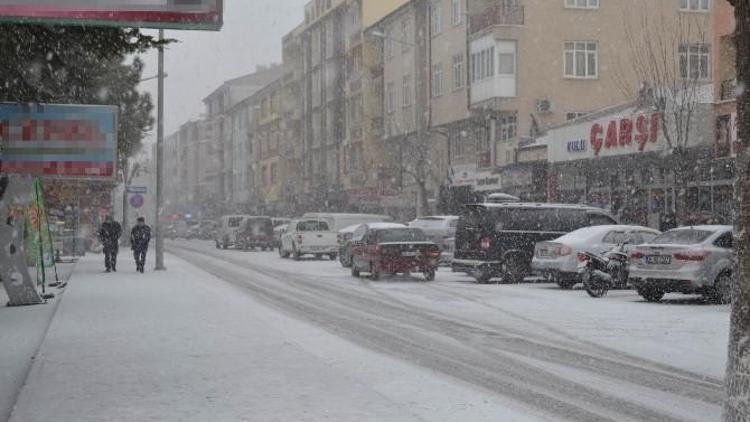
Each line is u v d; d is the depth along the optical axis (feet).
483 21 141.28
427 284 78.84
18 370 33.12
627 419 25.44
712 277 57.88
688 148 92.38
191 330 43.37
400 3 182.50
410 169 165.68
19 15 28.09
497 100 134.82
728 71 91.09
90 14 28.45
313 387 28.66
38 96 45.39
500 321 49.67
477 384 30.58
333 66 235.40
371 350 38.06
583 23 136.98
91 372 31.58
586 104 136.98
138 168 202.90
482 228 78.33
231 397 27.09
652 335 43.68
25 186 57.21
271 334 42.04
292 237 131.44
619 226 71.72
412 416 24.53
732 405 19.51
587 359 36.32
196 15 29.12
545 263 71.72
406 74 175.63
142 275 89.15
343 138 227.20
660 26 127.65
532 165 124.98
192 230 287.28
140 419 24.27
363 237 87.45
